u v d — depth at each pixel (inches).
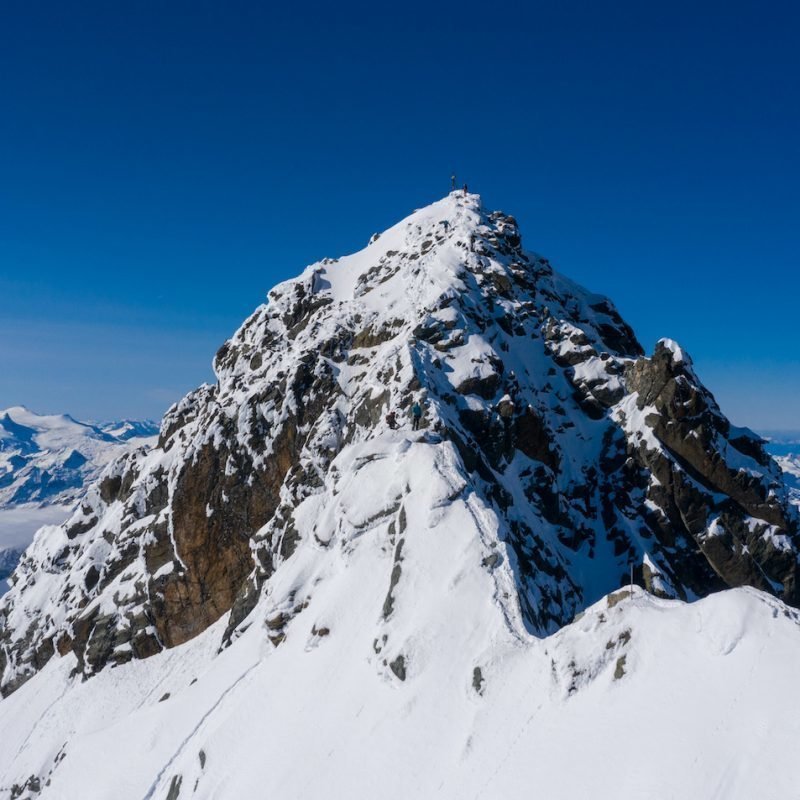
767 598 1256.8
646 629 1334.9
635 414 2930.6
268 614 2178.9
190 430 3538.4
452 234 3671.3
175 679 2731.3
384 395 2637.8
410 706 1546.5
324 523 2304.4
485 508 1925.4
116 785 2022.6
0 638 3905.0
